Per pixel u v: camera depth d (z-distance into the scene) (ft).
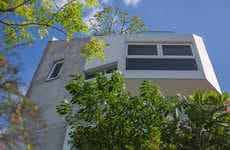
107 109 21.89
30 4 29.37
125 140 20.88
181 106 21.94
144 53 46.26
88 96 22.11
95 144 20.99
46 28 30.63
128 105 21.84
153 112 21.68
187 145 20.03
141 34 48.60
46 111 45.75
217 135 19.86
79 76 23.41
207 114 20.15
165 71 43.01
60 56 54.39
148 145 20.57
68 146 38.19
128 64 44.62
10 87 11.25
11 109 10.65
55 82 49.78
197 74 42.34
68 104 23.50
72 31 31.27
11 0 28.32
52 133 42.32
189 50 46.57
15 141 10.44
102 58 33.81
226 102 21.01
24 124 10.80
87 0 31.19
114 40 48.60
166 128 20.98
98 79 22.90
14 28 29.89
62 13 30.63
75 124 22.72
